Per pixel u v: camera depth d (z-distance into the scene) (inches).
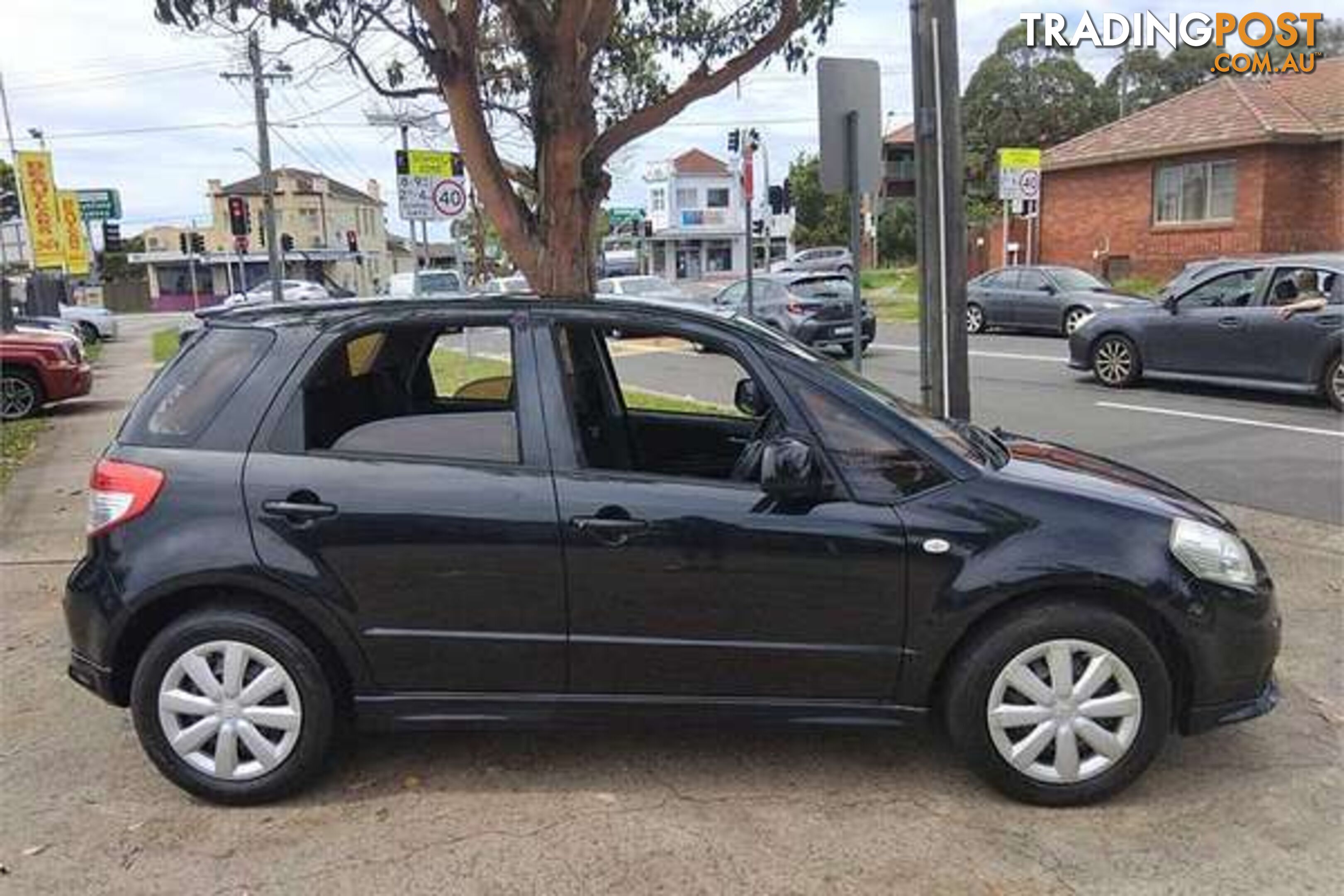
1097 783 145.6
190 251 1975.9
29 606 243.3
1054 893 128.0
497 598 147.9
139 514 150.3
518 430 151.9
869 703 148.6
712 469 179.0
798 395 153.1
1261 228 923.4
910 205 2196.1
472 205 1189.1
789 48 294.8
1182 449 381.7
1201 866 132.8
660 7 298.8
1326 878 129.8
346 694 154.3
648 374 507.2
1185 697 148.7
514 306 158.2
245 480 149.9
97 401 638.5
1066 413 468.8
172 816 150.1
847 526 144.8
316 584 147.3
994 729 145.1
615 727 151.7
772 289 749.9
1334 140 903.7
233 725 150.3
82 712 185.2
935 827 142.6
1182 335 506.0
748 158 928.9
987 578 142.9
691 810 147.9
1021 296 810.2
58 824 148.7
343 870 135.9
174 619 153.2
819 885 130.5
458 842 141.2
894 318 1045.8
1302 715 173.0
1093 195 1063.6
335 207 3235.7
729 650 147.4
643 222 2566.4
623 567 146.4
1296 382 466.9
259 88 1188.5
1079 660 144.6
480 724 151.7
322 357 155.8
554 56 254.2
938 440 151.9
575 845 140.0
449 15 257.1
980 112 2224.4
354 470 150.0
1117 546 143.5
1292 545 260.5
